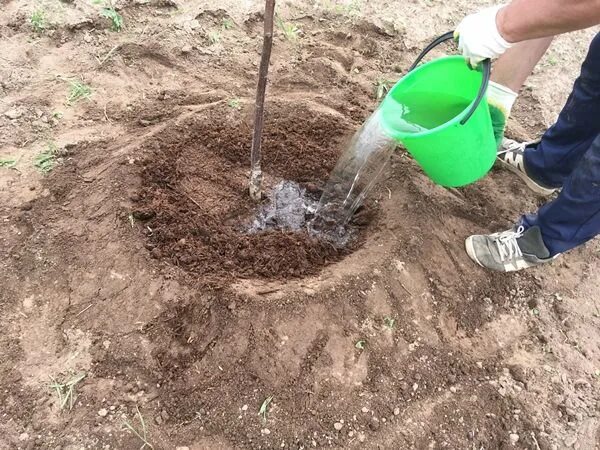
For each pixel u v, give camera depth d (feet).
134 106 6.11
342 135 6.08
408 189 5.46
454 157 4.35
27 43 6.55
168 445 3.97
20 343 4.35
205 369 4.27
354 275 4.71
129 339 4.35
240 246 5.12
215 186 5.56
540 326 4.87
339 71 6.79
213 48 6.86
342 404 4.20
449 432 4.18
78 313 4.48
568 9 3.46
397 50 7.25
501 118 5.04
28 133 5.70
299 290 4.59
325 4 7.63
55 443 3.93
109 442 3.95
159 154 5.56
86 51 6.57
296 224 5.48
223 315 4.41
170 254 4.87
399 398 4.29
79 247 4.78
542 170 5.53
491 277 5.05
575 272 5.27
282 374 4.26
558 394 4.45
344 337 4.46
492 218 5.49
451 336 4.69
